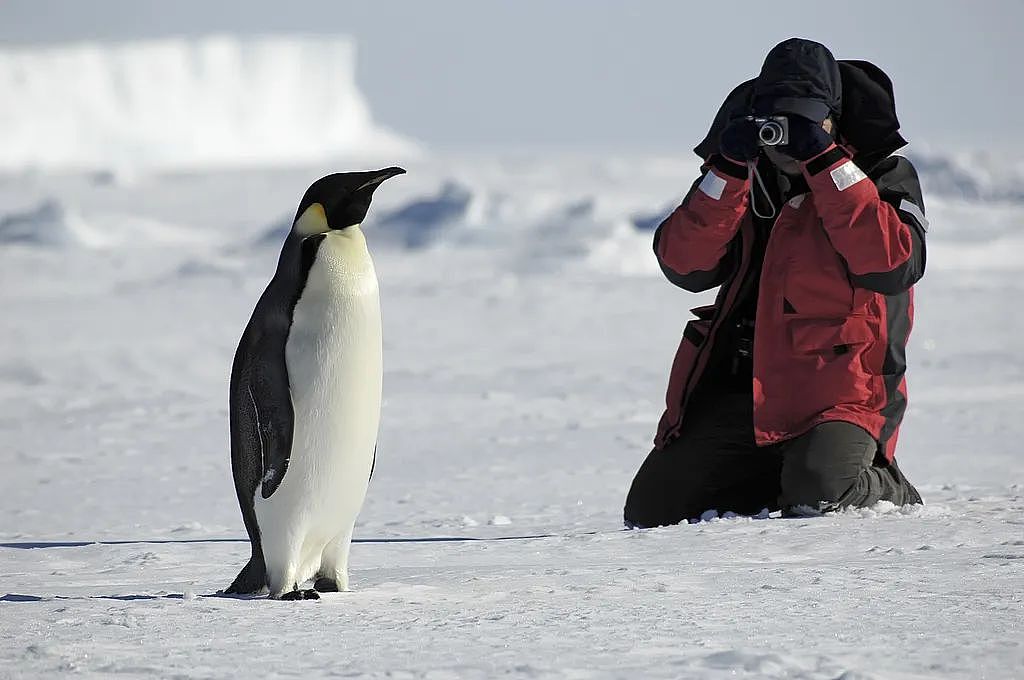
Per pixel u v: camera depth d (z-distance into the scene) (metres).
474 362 60.94
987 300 84.75
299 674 10.76
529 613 13.45
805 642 11.85
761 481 23.58
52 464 36.38
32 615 13.48
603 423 42.59
